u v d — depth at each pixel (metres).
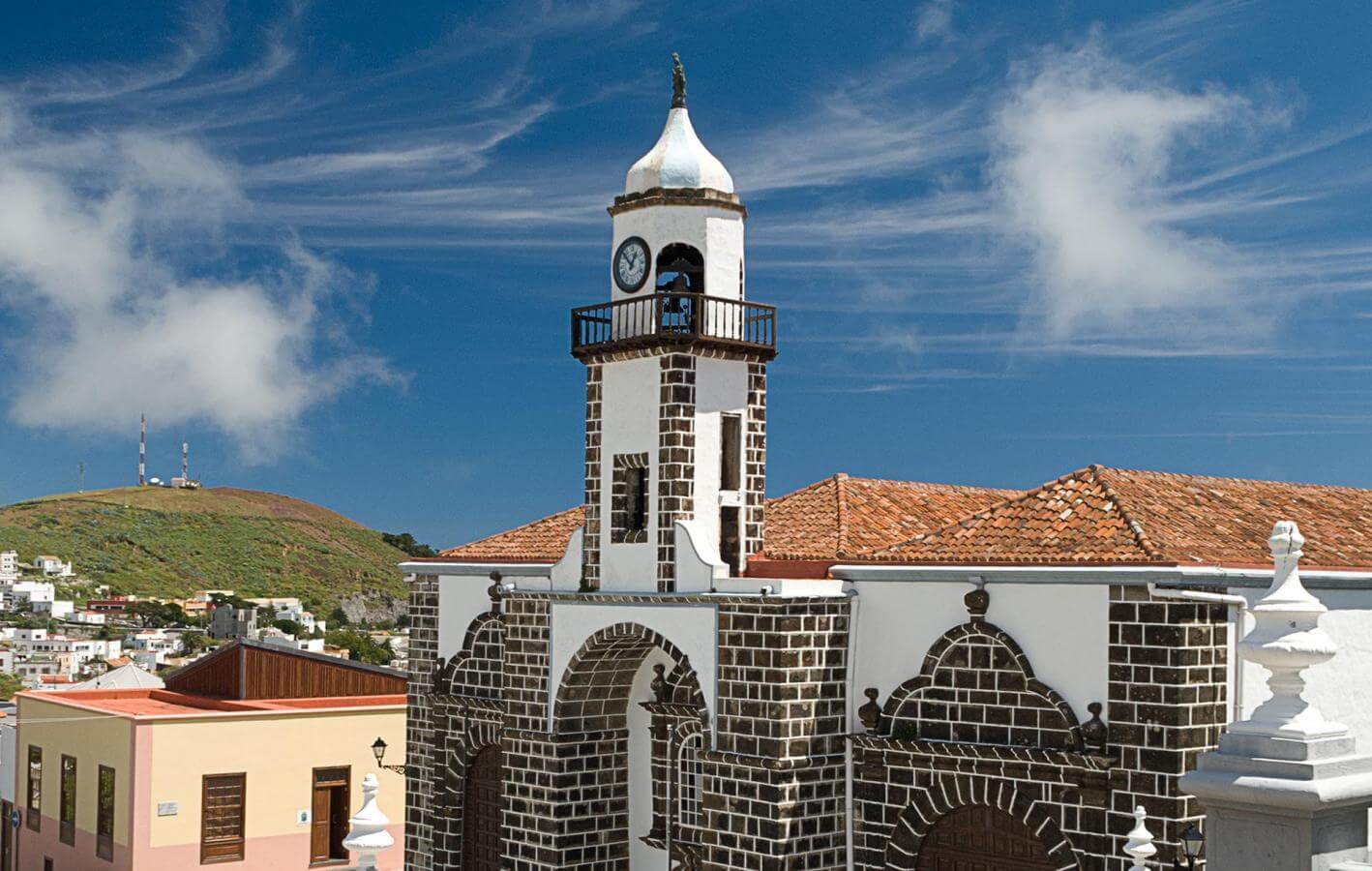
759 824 25.38
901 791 25.02
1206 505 26.27
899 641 25.33
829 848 25.64
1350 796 9.70
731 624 26.16
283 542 185.62
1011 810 23.41
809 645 25.56
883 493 31.66
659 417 28.14
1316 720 10.08
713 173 28.88
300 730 38.22
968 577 24.08
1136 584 21.86
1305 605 10.13
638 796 29.80
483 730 32.88
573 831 29.23
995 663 23.81
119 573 164.38
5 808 43.19
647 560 28.09
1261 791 9.79
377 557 190.88
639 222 28.81
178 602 157.12
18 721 42.72
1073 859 22.58
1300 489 30.48
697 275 28.70
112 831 36.66
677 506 27.67
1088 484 25.44
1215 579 21.73
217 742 36.91
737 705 25.94
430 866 33.91
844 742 25.88
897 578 25.22
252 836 37.25
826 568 26.52
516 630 30.44
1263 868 9.90
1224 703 21.98
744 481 28.58
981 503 32.75
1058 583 22.97
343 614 169.75
